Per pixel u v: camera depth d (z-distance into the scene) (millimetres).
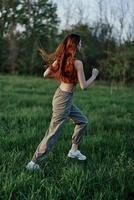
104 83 37406
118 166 6434
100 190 5539
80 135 7051
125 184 5863
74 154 7059
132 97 21844
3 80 30297
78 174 5887
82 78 6367
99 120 11430
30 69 48125
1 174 5781
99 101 18016
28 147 7633
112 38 43344
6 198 5203
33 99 16969
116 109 14914
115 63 39281
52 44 51219
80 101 17391
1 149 7395
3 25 54406
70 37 6445
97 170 6211
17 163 6488
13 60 49125
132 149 8148
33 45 51000
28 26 55625
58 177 6016
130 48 39375
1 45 50000
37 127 9805
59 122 6477
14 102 15680
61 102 6441
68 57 6391
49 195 5215
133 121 11656
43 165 6566
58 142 8047
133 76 38375
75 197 5352
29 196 5176
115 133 9617
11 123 10406
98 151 7719
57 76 6562
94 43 44875
